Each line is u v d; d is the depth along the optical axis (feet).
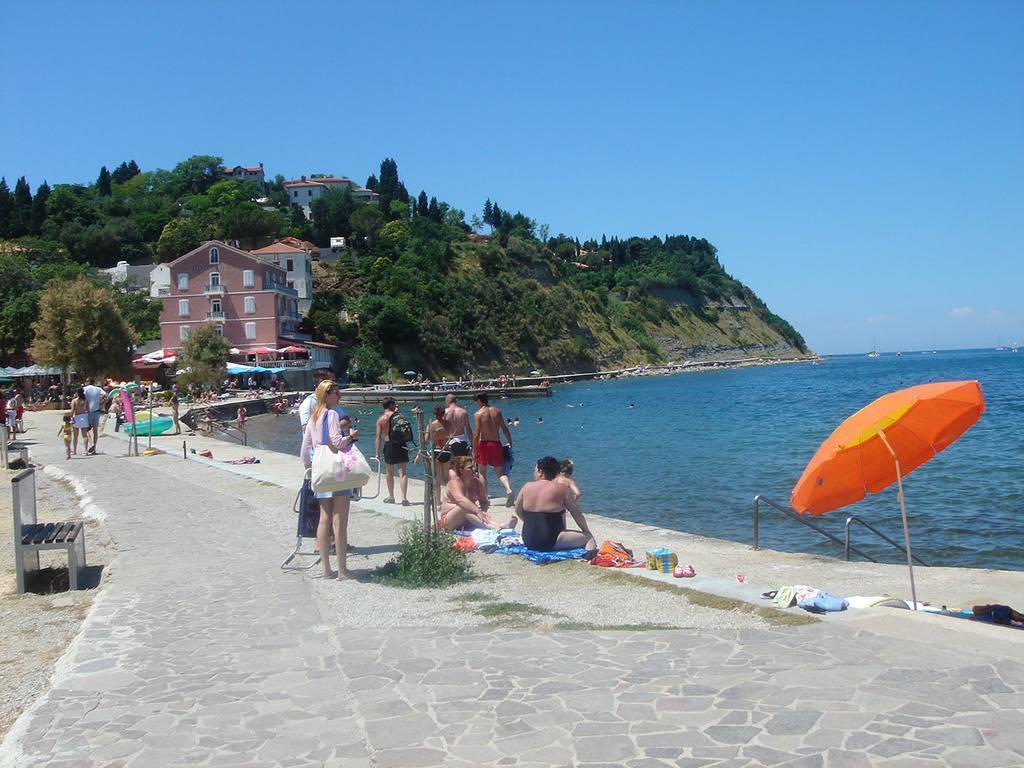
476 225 590.14
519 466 94.07
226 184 451.94
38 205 398.21
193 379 217.97
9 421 108.47
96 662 20.61
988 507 57.82
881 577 33.40
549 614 24.49
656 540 42.65
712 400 239.50
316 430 30.55
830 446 27.07
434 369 351.25
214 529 40.86
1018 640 19.17
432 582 29.04
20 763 14.92
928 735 14.34
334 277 363.35
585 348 463.83
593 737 15.10
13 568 33.55
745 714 15.69
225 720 16.67
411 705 17.08
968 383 26.37
